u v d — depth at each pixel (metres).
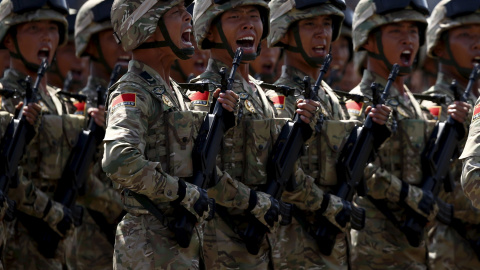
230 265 18.91
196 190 16.67
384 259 23.89
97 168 25.16
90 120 23.45
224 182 18.19
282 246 20.77
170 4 17.38
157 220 16.75
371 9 24.50
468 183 16.28
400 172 23.84
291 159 19.44
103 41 27.81
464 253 26.33
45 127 22.64
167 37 17.42
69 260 24.89
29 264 22.28
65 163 23.00
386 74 24.78
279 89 20.41
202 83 18.03
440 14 27.50
